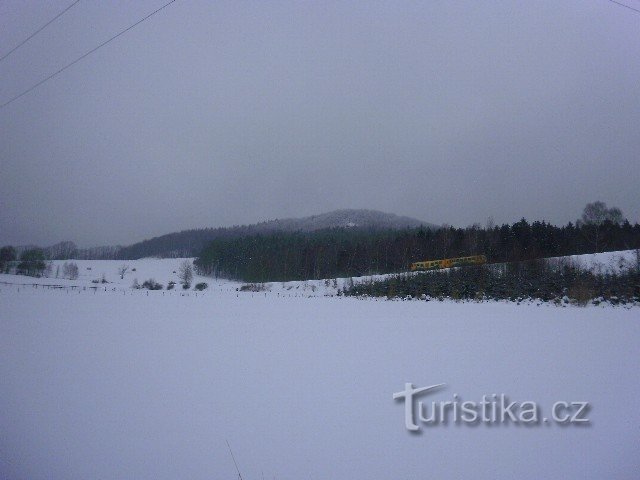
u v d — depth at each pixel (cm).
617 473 476
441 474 467
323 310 2183
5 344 1188
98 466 488
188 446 541
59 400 713
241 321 1731
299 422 617
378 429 595
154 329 1497
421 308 2225
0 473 469
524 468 487
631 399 711
